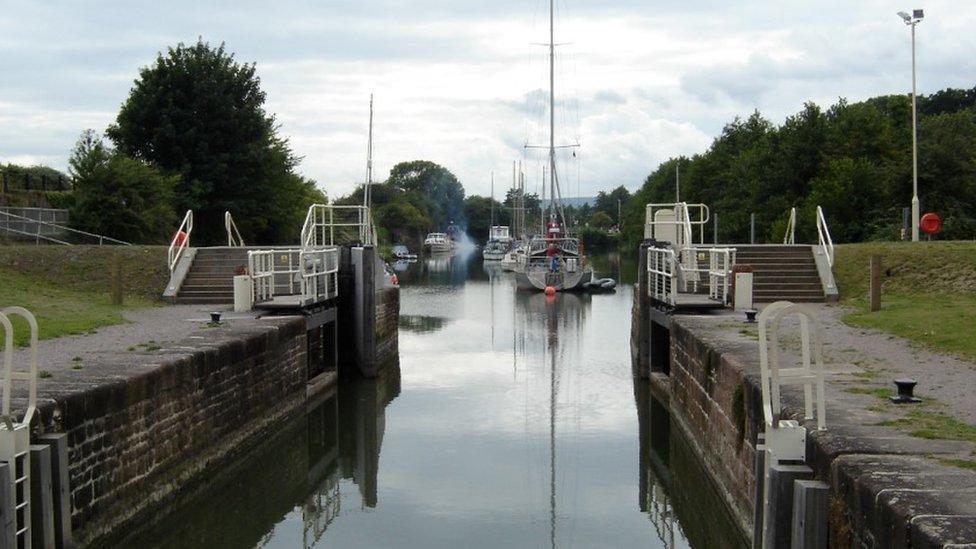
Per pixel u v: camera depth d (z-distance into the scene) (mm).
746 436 11398
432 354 28484
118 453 11148
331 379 23094
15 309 8789
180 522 12922
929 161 41469
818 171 48500
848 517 7363
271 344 17406
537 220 116312
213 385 14336
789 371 8906
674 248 23094
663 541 12633
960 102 79500
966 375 11836
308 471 16344
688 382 16578
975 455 7832
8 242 27875
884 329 16031
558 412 20141
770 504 8383
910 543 6109
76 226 31906
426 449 17406
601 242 116625
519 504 14203
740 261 23766
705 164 70375
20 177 36188
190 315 20125
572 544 12492
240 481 15562
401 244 102188
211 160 41188
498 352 28844
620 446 17375
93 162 32719
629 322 36812
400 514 13844
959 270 21812
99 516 10664
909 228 35094
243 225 42625
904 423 9047
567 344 30531
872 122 49500
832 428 8797
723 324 17594
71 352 13891
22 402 9656
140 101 40719
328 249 23547
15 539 8469
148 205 33562
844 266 23422
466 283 60375
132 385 11492
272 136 44062
